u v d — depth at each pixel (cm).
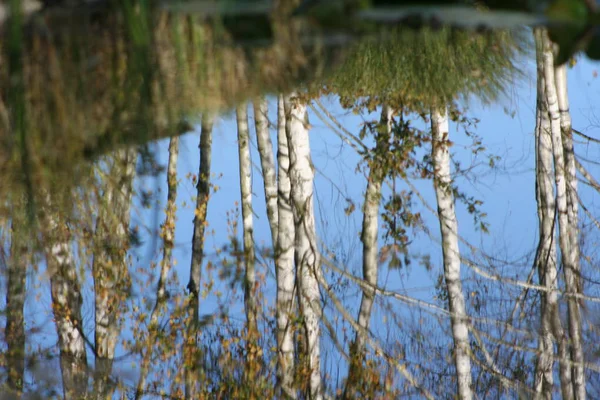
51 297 1089
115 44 267
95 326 1205
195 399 1185
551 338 1179
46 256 400
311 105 1082
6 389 999
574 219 1198
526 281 1220
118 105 280
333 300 1145
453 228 1173
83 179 332
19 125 270
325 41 196
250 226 1337
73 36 263
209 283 1263
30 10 253
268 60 287
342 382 1190
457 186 1152
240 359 1219
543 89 1217
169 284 1241
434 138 1146
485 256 1222
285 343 1177
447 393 1209
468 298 1251
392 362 1144
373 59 768
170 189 1266
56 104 271
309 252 1125
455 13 146
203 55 275
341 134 1152
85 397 1142
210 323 1240
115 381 1180
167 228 1241
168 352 1197
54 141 279
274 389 1199
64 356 1129
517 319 1217
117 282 1074
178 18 262
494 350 1238
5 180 294
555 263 1195
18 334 1007
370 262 1241
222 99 295
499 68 819
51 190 313
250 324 1227
